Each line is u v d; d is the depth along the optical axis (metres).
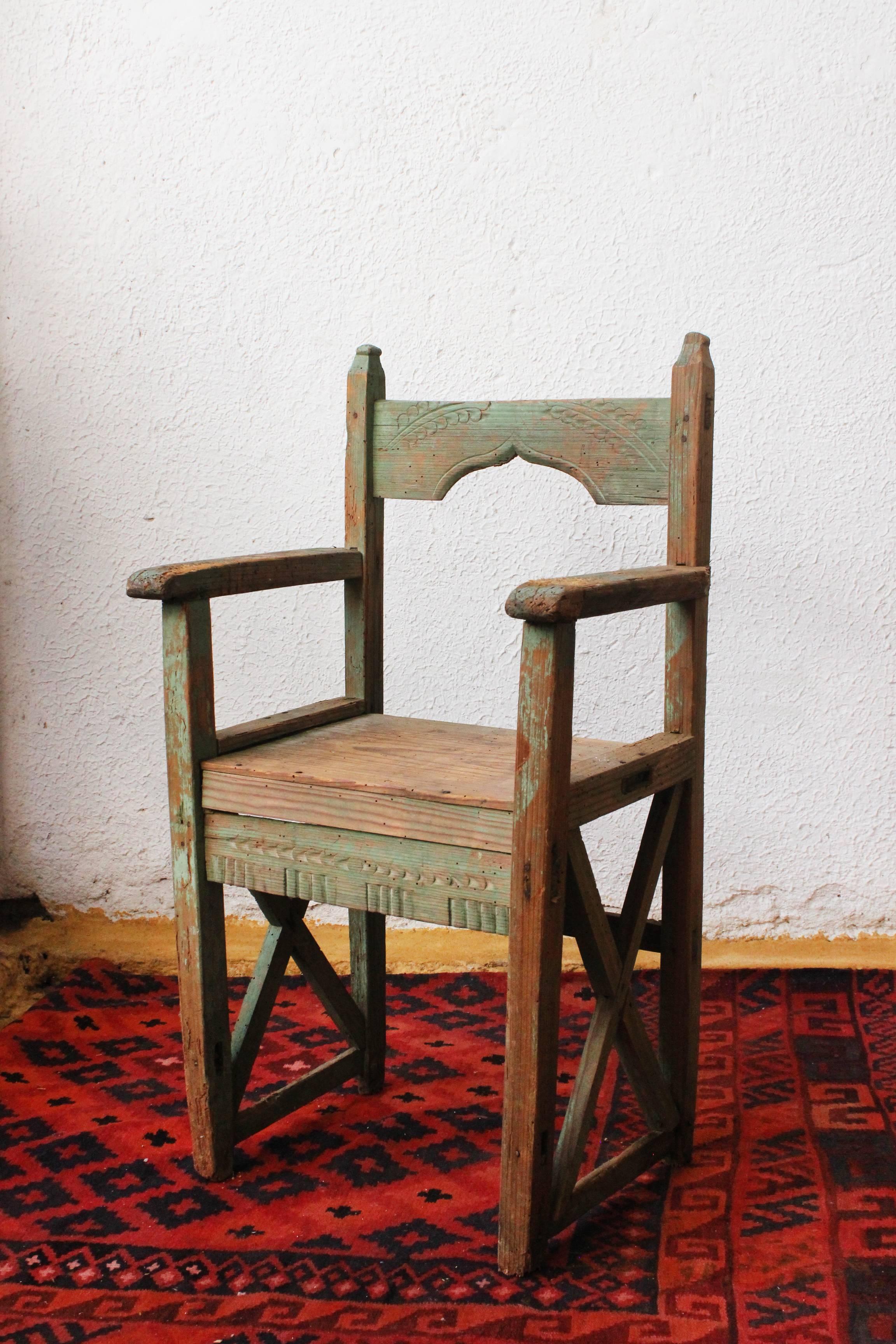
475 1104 1.92
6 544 2.51
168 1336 1.38
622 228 2.26
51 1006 2.31
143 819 2.55
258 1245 1.55
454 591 2.40
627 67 2.21
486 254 2.30
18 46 2.38
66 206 2.41
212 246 2.38
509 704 2.42
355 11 2.28
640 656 2.36
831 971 2.32
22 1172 1.72
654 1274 1.48
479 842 1.42
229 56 2.33
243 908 2.55
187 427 2.43
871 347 2.21
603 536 2.32
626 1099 1.92
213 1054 1.67
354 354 2.37
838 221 2.19
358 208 2.33
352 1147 1.79
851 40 2.15
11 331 2.45
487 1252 1.53
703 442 1.64
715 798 2.39
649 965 2.38
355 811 1.50
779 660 2.33
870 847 2.36
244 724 1.74
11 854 2.60
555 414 1.73
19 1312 1.42
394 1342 1.36
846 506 2.26
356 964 1.94
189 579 1.56
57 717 2.55
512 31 2.24
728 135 2.20
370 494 1.88
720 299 2.24
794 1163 1.73
